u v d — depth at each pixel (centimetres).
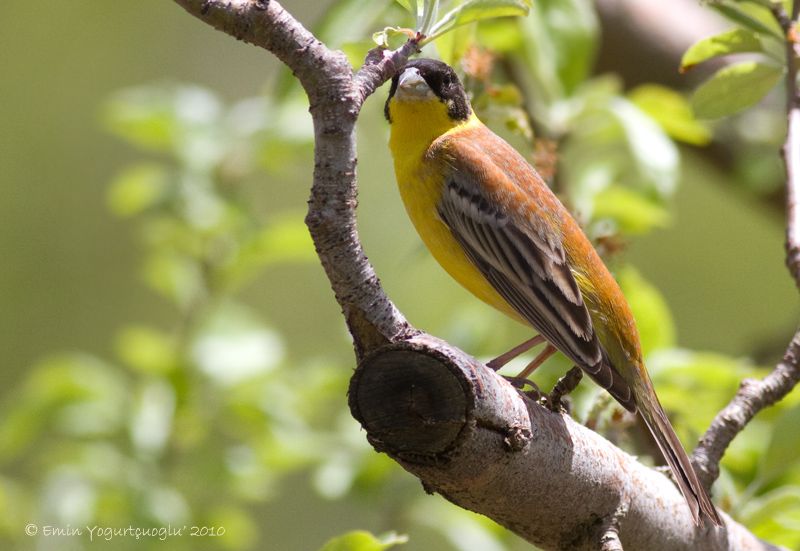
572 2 1199
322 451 1255
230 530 1252
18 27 2123
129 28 2166
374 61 702
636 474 790
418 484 1209
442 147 1020
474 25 1066
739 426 870
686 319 1947
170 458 1253
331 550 768
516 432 699
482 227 985
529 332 1747
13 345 1998
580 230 973
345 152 671
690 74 1480
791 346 880
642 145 1144
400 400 680
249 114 1365
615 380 881
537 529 762
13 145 2077
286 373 1314
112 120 1378
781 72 930
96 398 1303
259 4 660
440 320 1711
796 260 901
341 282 686
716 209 1973
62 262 2050
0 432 1305
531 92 1266
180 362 1264
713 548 826
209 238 1324
